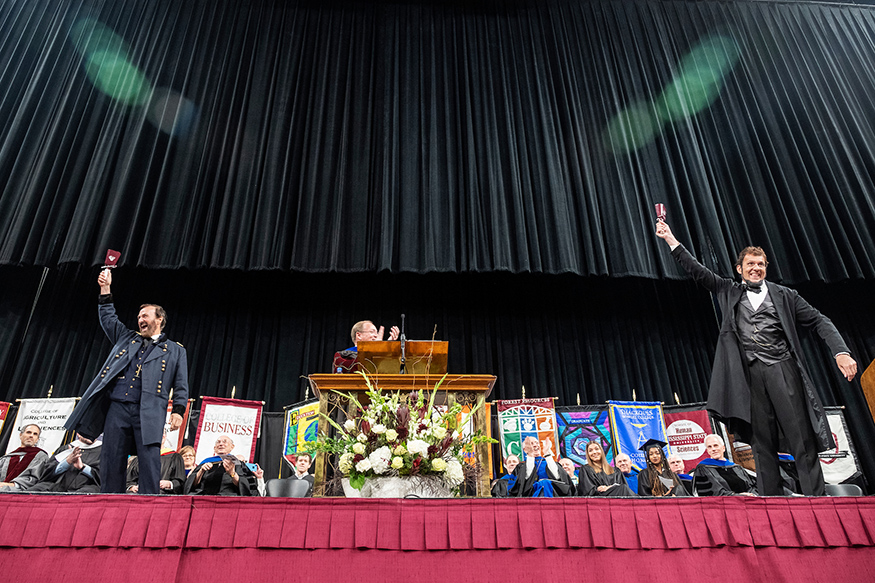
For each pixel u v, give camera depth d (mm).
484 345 7941
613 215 7766
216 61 8328
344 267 7262
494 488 4977
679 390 7805
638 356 7980
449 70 8688
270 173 7574
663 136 8250
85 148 7551
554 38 8938
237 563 1975
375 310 8039
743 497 2152
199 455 5812
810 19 9250
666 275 7445
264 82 8258
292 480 3383
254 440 6074
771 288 3180
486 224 7680
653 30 9133
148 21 8438
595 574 2008
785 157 8203
